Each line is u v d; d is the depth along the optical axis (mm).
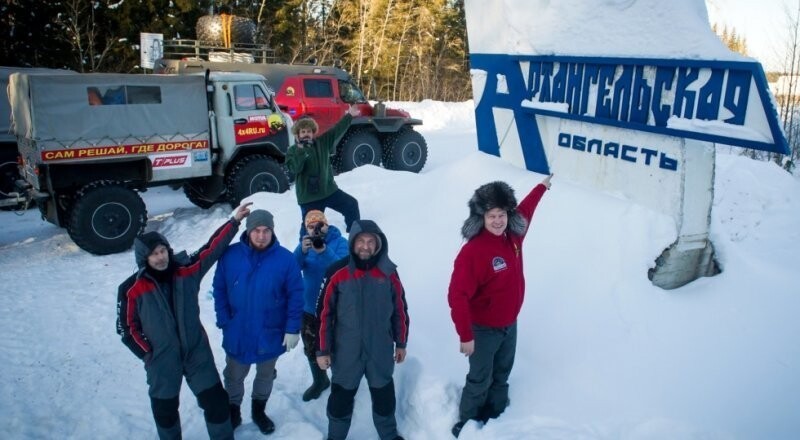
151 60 12602
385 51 29016
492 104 5109
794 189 5277
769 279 3455
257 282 2879
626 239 3621
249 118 7738
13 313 4871
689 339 3172
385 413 2844
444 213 4875
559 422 2863
